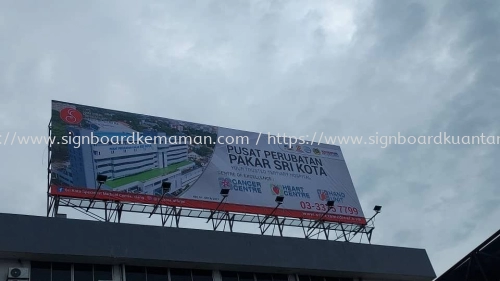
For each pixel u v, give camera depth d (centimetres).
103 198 2972
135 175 3145
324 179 3725
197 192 3259
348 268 3195
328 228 3512
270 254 3022
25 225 2542
